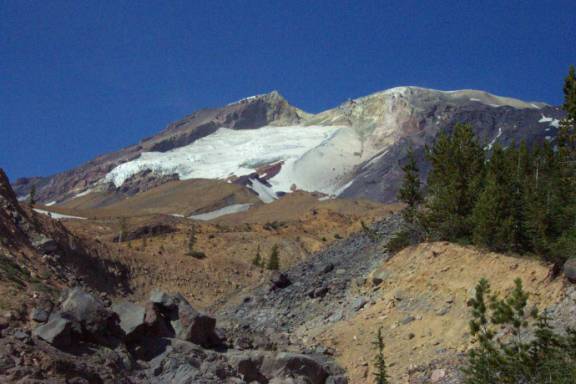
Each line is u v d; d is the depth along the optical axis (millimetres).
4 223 37781
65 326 23219
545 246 34031
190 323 29312
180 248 106250
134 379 24453
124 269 61938
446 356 30281
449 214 42688
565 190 40469
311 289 47062
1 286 25547
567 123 45000
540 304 30250
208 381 25359
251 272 73688
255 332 39656
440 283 36719
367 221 125000
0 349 21031
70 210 182625
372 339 35375
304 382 28969
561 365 24328
